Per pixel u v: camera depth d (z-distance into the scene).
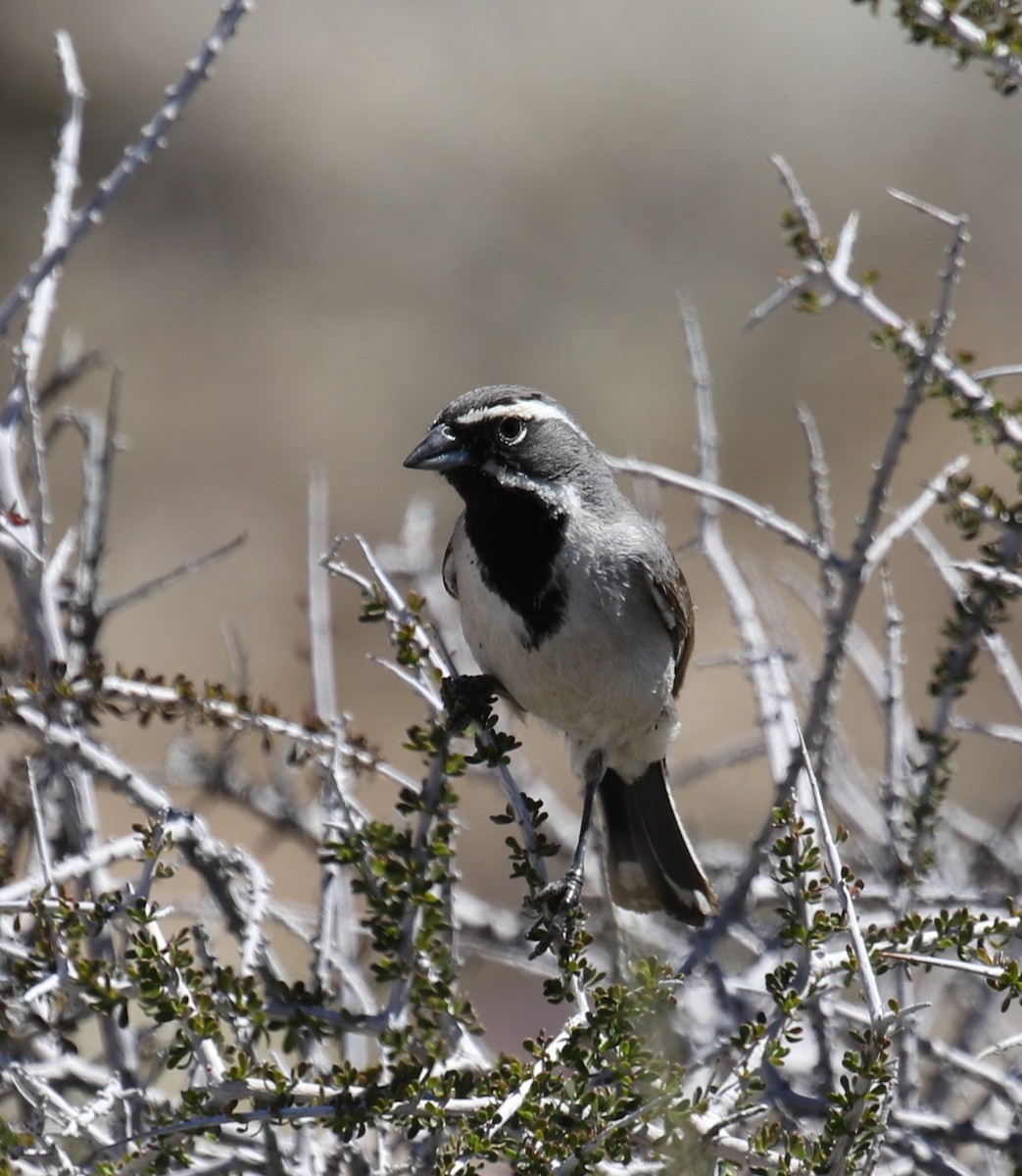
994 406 8.94
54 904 7.28
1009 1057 9.79
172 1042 7.48
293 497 27.94
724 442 28.86
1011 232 32.06
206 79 9.52
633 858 10.42
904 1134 7.91
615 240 32.16
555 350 30.62
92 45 32.38
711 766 11.51
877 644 23.08
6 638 19.36
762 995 8.74
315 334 30.34
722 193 32.81
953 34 8.96
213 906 10.48
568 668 9.80
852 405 29.11
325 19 33.97
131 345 29.48
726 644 23.97
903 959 6.73
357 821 8.10
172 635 25.31
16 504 9.29
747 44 34.06
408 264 31.69
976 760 19.03
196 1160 7.88
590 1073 6.93
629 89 33.66
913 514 9.34
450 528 26.00
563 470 9.88
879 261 31.88
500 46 34.22
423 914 7.51
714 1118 6.90
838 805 10.15
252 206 31.86
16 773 9.46
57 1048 8.48
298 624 25.78
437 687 9.59
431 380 30.06
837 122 33.34
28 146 31.38
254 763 13.20
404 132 32.97
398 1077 6.88
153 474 27.77
